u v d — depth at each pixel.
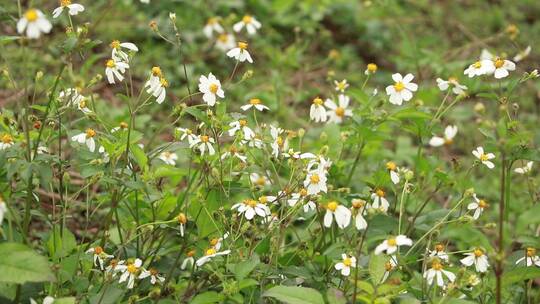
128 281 1.60
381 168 1.89
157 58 2.70
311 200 1.65
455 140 2.54
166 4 2.93
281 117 2.35
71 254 1.67
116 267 1.60
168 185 1.88
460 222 1.74
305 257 1.73
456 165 1.83
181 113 1.68
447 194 2.16
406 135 2.54
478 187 2.18
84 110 1.69
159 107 2.43
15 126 1.67
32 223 1.89
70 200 1.65
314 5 3.30
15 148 1.56
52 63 2.34
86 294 1.58
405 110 1.77
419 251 1.78
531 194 1.83
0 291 1.56
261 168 1.79
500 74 1.74
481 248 1.61
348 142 1.85
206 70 2.72
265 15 3.18
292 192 1.71
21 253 1.49
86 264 1.66
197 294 1.66
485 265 1.63
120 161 1.66
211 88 1.68
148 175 1.65
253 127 2.24
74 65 2.46
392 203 2.03
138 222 1.70
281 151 1.74
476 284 1.61
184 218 1.63
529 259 1.66
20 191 1.64
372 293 1.55
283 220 1.73
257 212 1.63
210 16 2.96
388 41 3.27
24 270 1.48
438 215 1.78
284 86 2.52
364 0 3.40
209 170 1.72
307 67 2.59
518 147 1.66
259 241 1.67
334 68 2.98
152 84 1.67
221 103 1.69
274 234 1.72
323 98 2.71
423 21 3.46
